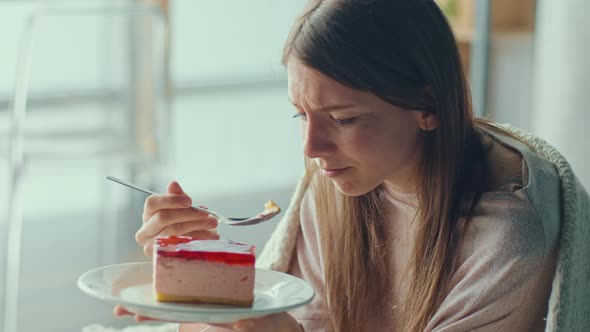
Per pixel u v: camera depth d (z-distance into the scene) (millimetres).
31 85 2766
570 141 2590
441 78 1109
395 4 1085
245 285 1019
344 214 1276
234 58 5641
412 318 1176
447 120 1127
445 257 1160
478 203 1144
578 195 1169
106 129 2883
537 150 1236
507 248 1099
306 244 1384
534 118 2904
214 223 1207
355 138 1068
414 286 1183
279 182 4387
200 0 5520
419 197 1179
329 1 1079
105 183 3854
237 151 4797
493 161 1180
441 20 1128
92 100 2852
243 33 5660
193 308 968
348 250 1276
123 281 1069
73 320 2775
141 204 3824
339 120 1066
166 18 2988
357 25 1052
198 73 5543
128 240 3502
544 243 1100
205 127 5113
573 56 2570
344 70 1032
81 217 3764
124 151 2908
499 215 1119
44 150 2766
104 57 2865
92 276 1044
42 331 2682
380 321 1276
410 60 1079
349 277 1276
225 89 5602
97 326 1553
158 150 3021
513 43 3398
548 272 1122
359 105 1052
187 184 4250
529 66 3316
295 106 1097
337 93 1043
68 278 3107
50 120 2789
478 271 1114
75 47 2811
